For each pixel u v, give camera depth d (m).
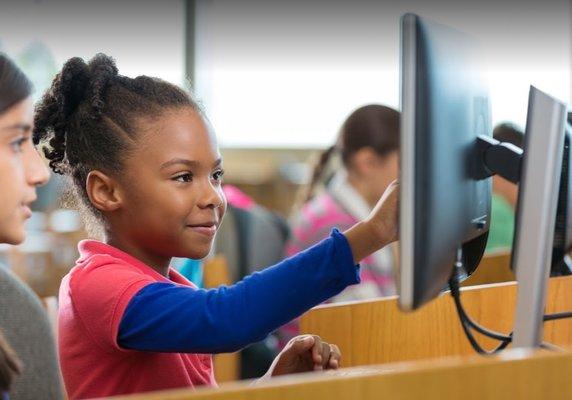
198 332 1.29
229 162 5.95
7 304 1.09
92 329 1.38
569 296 1.71
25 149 1.16
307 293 1.27
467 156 1.20
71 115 1.56
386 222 1.25
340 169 3.22
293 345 1.53
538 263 1.16
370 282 2.97
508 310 1.72
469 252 1.36
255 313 1.27
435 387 0.87
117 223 1.50
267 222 3.95
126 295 1.35
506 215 3.31
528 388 0.90
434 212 1.04
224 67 5.73
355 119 3.16
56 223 4.33
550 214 1.16
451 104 1.13
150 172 1.44
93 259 1.43
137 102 1.48
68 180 1.61
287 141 6.04
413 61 1.03
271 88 5.93
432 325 1.70
